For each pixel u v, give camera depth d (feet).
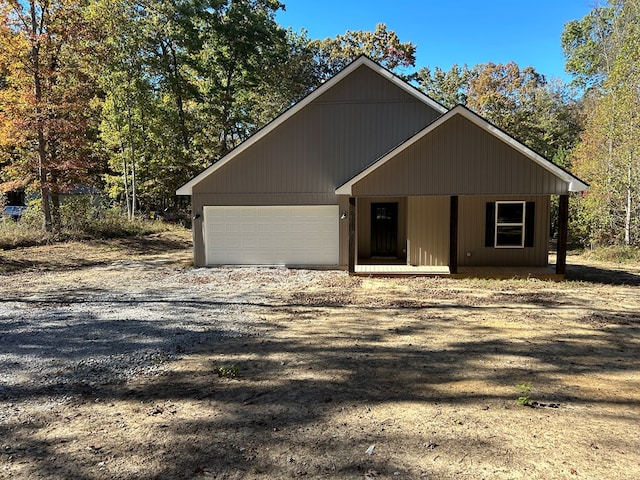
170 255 57.00
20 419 12.39
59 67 61.87
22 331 21.72
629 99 55.47
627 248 55.77
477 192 38.70
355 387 14.71
